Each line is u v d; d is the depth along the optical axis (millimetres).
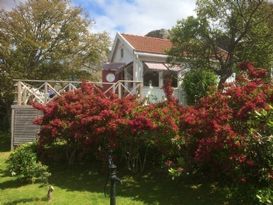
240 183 8812
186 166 9688
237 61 19594
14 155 11289
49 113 12391
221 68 19922
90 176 11352
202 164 9695
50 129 12133
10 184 10648
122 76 24234
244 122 8859
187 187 10039
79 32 23688
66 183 10758
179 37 19969
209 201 9055
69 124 11938
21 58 22500
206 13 19547
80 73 24156
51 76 23328
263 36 19281
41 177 10734
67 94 12797
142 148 11438
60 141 12805
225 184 9836
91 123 11461
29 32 22516
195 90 20453
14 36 22391
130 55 24375
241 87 9438
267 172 8172
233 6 19359
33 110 16312
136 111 11203
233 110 9062
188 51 20172
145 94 22703
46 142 12414
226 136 8539
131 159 11438
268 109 8414
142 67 23328
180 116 10148
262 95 8922
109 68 23453
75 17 23531
